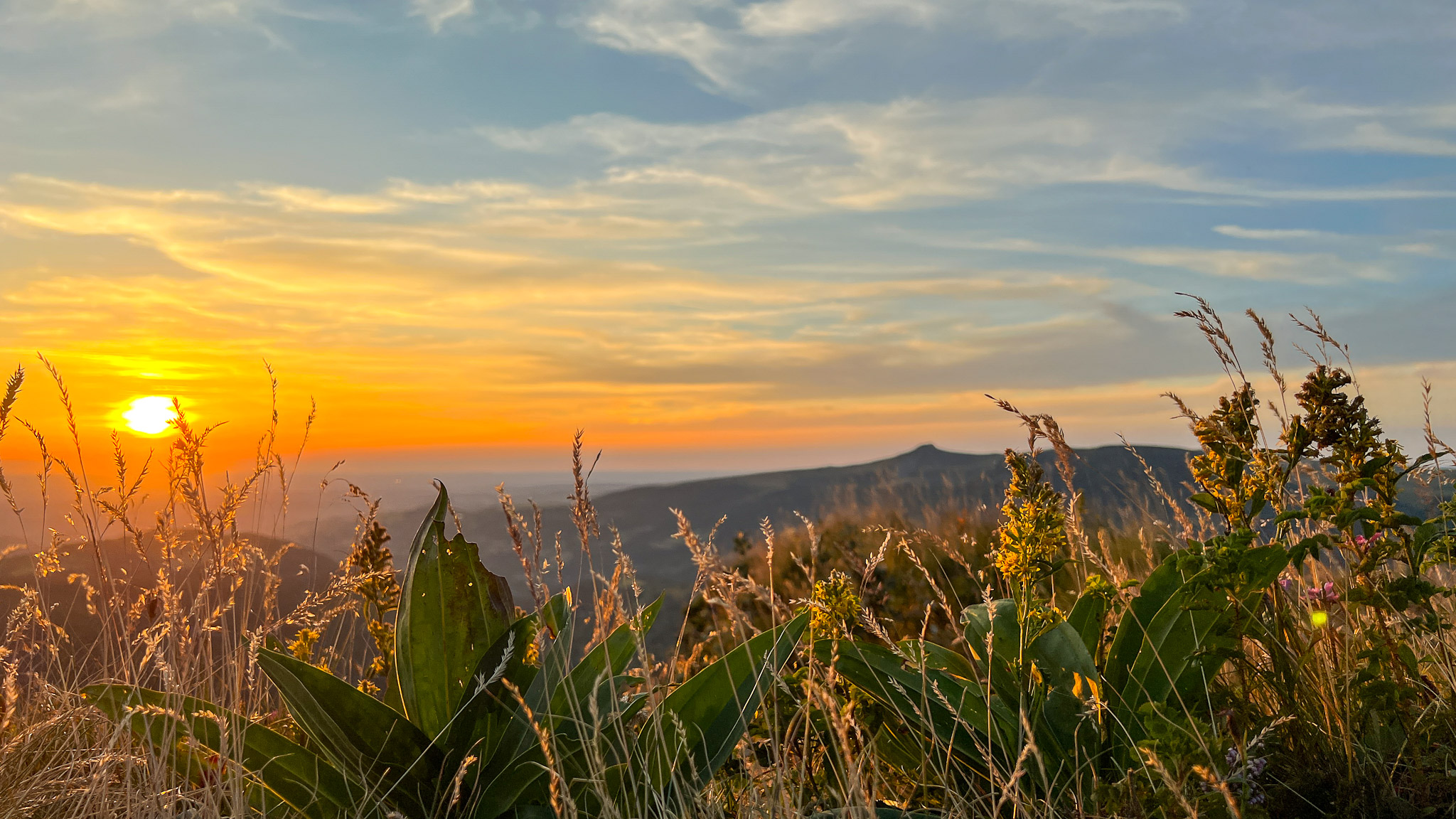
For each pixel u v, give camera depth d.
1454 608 2.91
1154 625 2.46
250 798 2.21
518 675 2.40
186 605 3.15
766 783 2.37
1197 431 2.49
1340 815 2.08
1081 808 1.92
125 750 2.51
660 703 2.40
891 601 5.16
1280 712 2.38
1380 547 2.44
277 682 2.25
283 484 3.42
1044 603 2.69
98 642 3.37
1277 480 2.44
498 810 2.21
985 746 2.32
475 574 2.57
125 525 3.22
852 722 2.26
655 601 2.69
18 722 2.96
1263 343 2.77
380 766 2.25
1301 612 2.84
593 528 2.70
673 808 2.21
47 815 2.51
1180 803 1.75
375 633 3.05
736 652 2.44
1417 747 2.15
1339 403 2.46
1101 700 2.23
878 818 2.14
